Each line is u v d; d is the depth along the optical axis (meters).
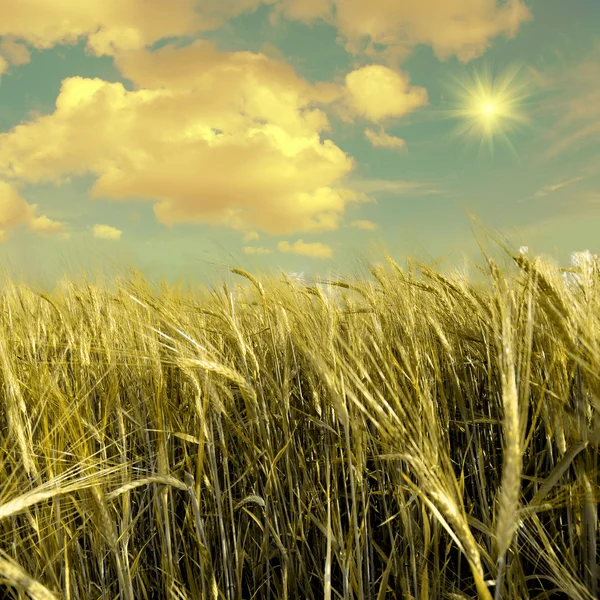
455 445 4.39
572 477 3.29
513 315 2.80
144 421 3.63
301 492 3.81
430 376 3.90
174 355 3.48
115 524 3.16
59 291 5.36
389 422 2.22
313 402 4.15
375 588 3.43
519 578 2.67
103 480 2.56
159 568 3.44
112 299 4.68
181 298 5.22
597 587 2.66
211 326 4.58
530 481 3.65
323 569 3.65
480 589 1.68
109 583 3.43
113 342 3.82
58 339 4.28
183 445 3.57
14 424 2.70
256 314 5.27
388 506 3.89
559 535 3.24
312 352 2.88
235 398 4.29
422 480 1.95
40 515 2.81
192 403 3.74
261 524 3.46
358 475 3.03
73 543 2.95
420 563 3.15
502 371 1.88
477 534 3.36
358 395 3.36
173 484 2.79
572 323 2.67
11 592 2.62
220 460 4.09
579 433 2.61
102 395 3.66
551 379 3.23
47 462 2.58
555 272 3.29
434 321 4.13
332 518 3.38
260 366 3.81
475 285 4.25
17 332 4.37
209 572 3.15
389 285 4.74
